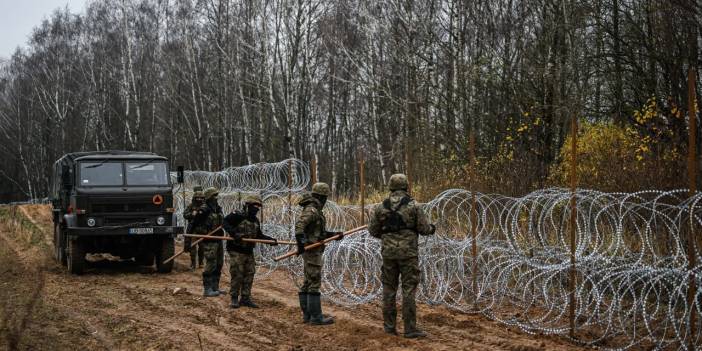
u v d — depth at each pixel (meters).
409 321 7.99
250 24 32.75
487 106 19.78
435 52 22.58
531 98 17.62
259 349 7.62
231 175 18.11
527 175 13.79
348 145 37.62
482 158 17.56
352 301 10.09
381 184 25.47
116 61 43.53
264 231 13.30
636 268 7.62
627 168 11.21
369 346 7.66
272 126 33.16
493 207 12.61
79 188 13.94
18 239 22.14
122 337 8.24
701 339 7.28
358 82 25.97
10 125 56.38
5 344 7.19
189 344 7.87
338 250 9.72
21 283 11.69
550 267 8.02
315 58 33.22
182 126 42.44
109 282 12.84
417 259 8.05
